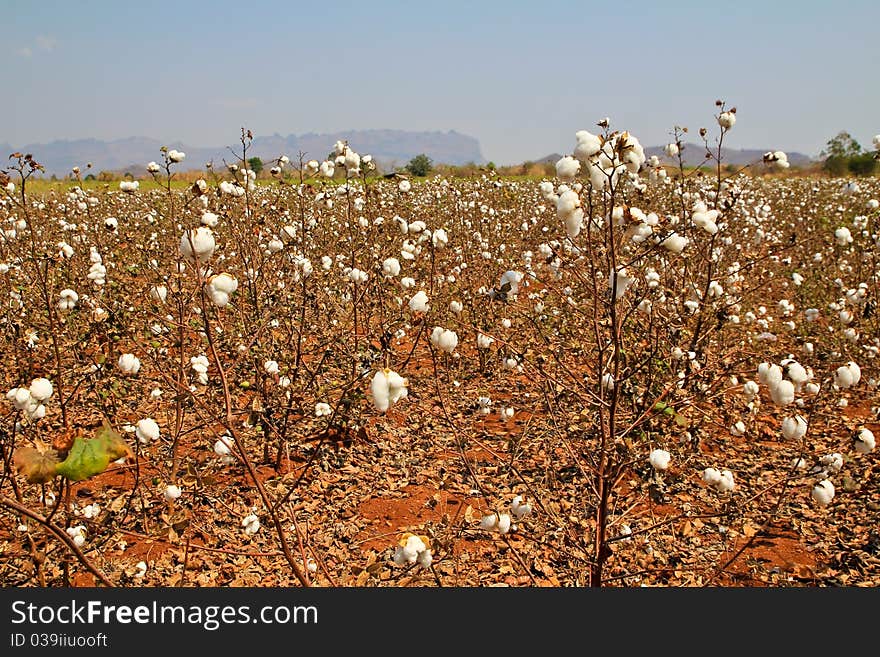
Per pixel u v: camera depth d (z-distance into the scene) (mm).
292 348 4484
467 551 3076
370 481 3742
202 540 3049
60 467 1512
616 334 2230
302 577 2230
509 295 2619
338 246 5441
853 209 11461
